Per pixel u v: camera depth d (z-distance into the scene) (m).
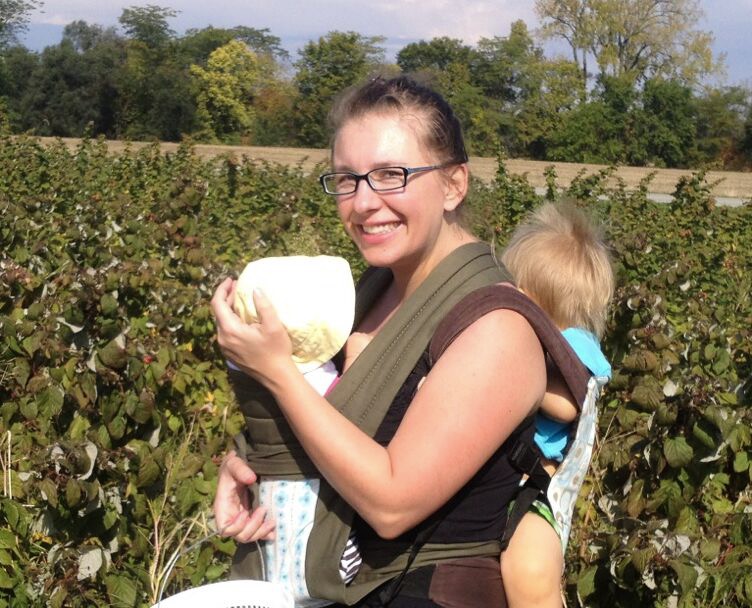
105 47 73.50
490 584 2.37
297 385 2.23
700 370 5.70
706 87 76.00
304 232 12.88
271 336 2.22
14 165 16.03
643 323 5.84
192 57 81.75
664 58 76.06
